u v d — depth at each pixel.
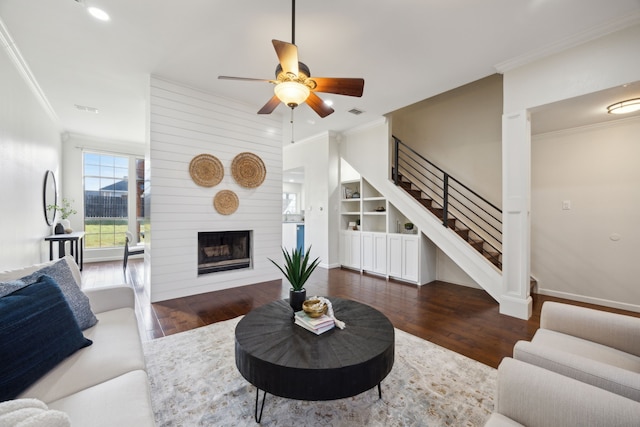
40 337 1.21
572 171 3.77
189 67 3.19
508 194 3.08
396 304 3.52
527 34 2.52
